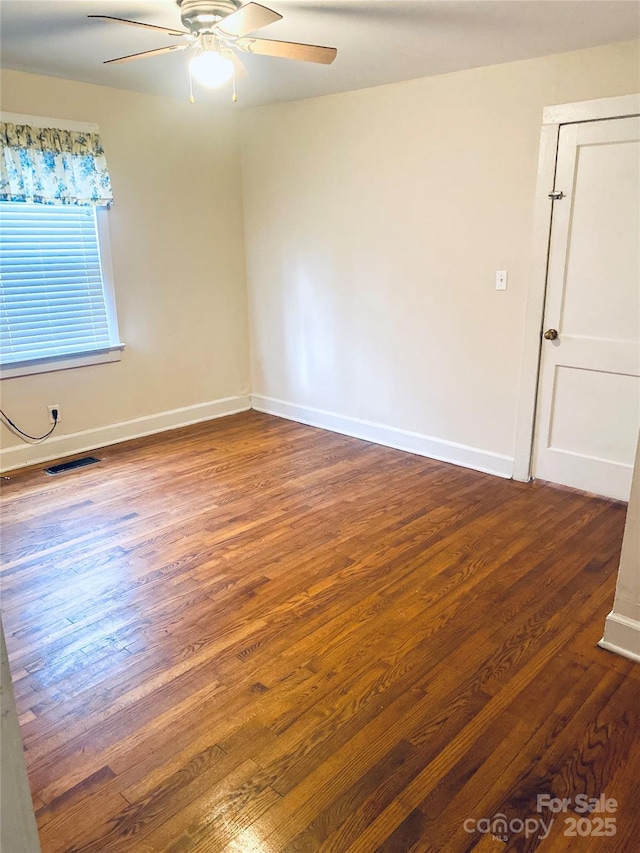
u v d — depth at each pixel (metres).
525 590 2.57
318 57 2.56
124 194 4.19
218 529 3.17
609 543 2.94
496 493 3.55
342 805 1.61
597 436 3.38
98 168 3.95
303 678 2.08
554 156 3.16
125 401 4.52
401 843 1.51
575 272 3.24
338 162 4.16
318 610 2.46
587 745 1.79
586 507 3.33
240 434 4.73
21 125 3.57
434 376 4.02
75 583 2.68
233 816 1.58
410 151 3.76
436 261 3.81
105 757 1.77
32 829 0.99
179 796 1.64
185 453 4.29
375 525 3.18
